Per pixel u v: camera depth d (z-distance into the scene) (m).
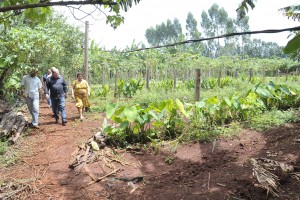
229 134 5.30
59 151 5.00
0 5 1.79
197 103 5.66
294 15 4.59
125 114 4.90
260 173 3.42
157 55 18.33
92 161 4.44
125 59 17.48
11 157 4.71
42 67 9.91
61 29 11.92
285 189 3.27
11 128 5.62
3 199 3.42
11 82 8.20
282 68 24.28
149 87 13.02
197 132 5.34
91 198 3.44
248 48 45.56
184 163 4.28
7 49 7.23
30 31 7.51
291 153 4.24
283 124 5.87
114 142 5.09
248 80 15.64
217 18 48.69
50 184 3.82
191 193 3.39
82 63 14.77
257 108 6.60
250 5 2.82
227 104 5.85
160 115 5.25
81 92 7.33
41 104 9.95
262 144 4.79
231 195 3.25
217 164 4.13
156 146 4.86
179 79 20.95
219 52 45.28
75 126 6.64
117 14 2.05
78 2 1.42
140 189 3.60
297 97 7.64
